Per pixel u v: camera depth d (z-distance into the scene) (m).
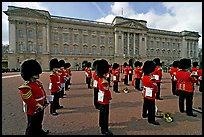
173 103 8.98
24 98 3.79
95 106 8.09
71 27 62.22
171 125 5.82
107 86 5.11
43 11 57.50
